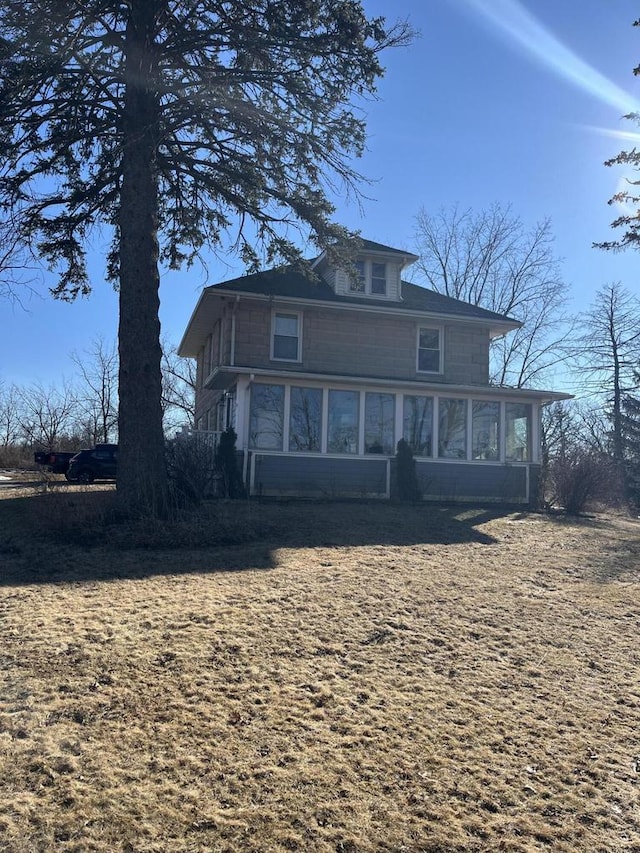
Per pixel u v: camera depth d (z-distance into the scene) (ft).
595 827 12.91
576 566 33.71
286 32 41.16
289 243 49.85
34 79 39.42
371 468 60.75
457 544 37.50
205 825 12.04
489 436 65.00
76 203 47.26
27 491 59.36
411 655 20.35
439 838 12.19
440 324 71.77
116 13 41.45
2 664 17.74
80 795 12.60
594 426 132.05
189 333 82.99
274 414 59.11
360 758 14.56
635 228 61.31
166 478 38.93
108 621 21.17
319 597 25.02
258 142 45.83
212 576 27.50
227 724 15.48
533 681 19.33
